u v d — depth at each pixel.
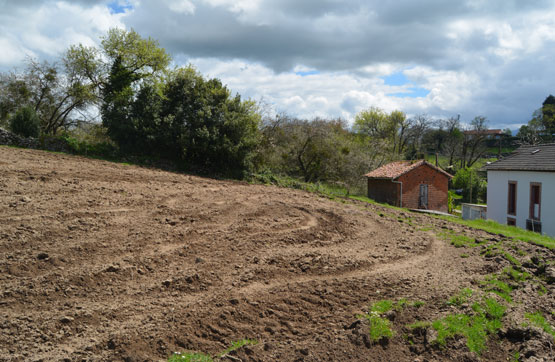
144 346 5.16
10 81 28.45
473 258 10.50
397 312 6.65
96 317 5.81
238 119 26.22
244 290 7.30
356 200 24.25
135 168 20.50
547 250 11.27
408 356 5.54
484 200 46.44
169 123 25.06
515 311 6.88
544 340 5.83
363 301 7.25
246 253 9.38
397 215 18.36
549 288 8.26
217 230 10.96
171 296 6.78
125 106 25.42
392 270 9.20
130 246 8.75
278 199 17.22
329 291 7.56
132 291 6.79
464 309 6.80
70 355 4.82
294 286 7.72
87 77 29.55
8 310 5.71
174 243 9.40
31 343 5.01
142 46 29.28
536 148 26.56
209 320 6.05
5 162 15.62
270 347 5.45
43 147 21.28
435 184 34.06
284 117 34.56
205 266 8.24
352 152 38.09
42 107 29.33
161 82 29.48
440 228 15.38
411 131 57.53
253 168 28.44
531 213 24.27
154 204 12.86
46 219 9.53
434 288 7.86
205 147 25.02
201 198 15.06
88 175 15.94
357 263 9.48
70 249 8.00
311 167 36.44
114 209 11.49
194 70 27.73
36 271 6.96
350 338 5.77
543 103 72.44
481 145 60.22
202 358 4.99
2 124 27.19
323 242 11.27
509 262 9.92
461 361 5.45
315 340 5.71
